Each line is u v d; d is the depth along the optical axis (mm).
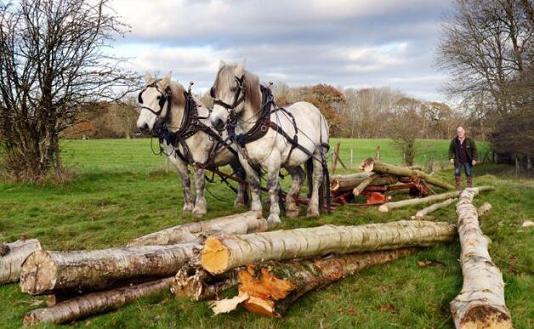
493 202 10875
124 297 5113
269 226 8266
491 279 4527
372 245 5957
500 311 3775
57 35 15922
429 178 12211
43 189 15695
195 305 4836
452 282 5383
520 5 28312
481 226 8172
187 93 9086
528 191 12789
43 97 16250
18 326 4762
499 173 29906
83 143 43938
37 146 16703
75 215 11320
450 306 4355
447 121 45188
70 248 7844
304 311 4777
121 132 49375
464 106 31875
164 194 14375
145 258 5215
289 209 9344
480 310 3826
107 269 4867
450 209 10102
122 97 17078
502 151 29656
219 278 5090
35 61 15820
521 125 26109
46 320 4594
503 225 8109
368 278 5652
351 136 65375
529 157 28594
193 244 5848
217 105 7469
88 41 16453
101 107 17234
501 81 29328
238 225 7332
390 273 5809
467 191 10398
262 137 7953
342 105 57594
